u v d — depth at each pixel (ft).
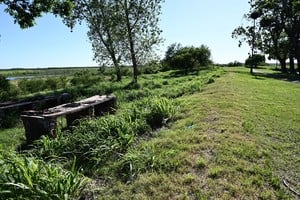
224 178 12.51
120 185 12.29
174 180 12.39
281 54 137.80
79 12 69.10
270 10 128.06
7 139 21.66
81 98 42.42
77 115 24.76
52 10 41.24
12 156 11.73
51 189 10.09
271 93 41.16
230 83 49.67
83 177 12.09
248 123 21.13
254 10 128.88
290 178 13.26
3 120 26.81
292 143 18.10
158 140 17.60
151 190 11.68
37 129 20.02
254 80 63.77
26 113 21.18
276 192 11.72
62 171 11.68
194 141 17.15
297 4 112.47
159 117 22.35
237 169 13.35
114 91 48.01
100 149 15.20
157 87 52.49
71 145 16.25
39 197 9.69
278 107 29.30
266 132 20.06
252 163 14.25
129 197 11.30
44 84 65.51
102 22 69.10
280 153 16.21
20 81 63.98
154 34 68.13
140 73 102.99
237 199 10.94
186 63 120.78
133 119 21.38
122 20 67.21
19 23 39.96
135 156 14.20
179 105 29.07
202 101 30.58
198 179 12.43
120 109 31.68
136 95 40.24
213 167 13.46
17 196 9.59
